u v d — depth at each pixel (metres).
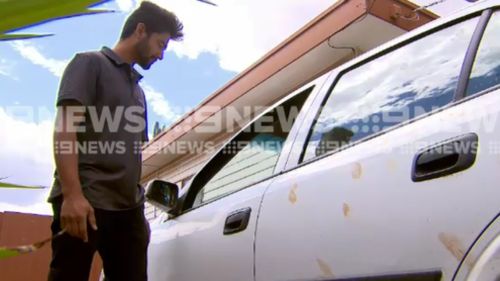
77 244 2.16
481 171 1.27
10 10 0.41
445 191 1.34
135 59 2.44
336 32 5.78
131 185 2.31
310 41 6.14
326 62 6.38
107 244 2.32
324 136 2.03
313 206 1.77
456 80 1.59
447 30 1.80
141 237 2.38
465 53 1.63
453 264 1.26
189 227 2.58
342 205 1.64
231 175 2.60
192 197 2.87
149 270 2.80
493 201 1.21
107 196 2.22
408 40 1.96
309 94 2.38
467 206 1.27
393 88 1.85
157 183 2.86
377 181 1.56
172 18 2.45
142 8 2.42
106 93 2.27
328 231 1.66
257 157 2.44
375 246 1.49
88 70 2.21
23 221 7.29
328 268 1.63
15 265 7.13
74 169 2.02
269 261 1.90
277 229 1.91
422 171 1.42
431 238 1.33
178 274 2.52
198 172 2.93
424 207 1.38
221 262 2.19
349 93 2.08
